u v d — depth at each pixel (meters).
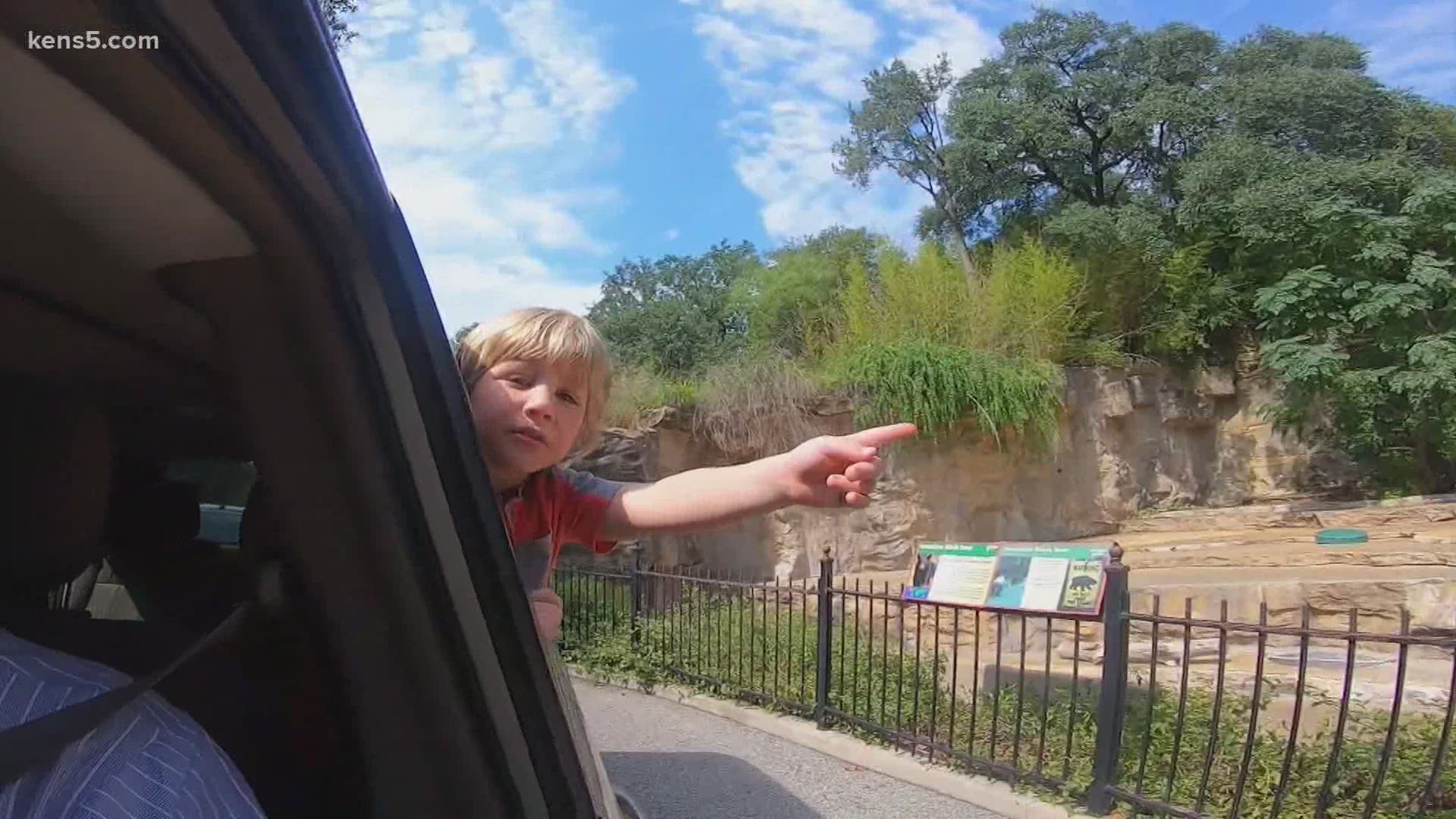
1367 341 15.98
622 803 1.97
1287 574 9.76
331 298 0.76
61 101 0.60
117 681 0.89
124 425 1.00
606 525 1.74
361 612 0.90
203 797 0.85
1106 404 16.44
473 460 0.88
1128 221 18.12
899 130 23.55
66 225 0.76
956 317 15.09
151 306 0.84
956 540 14.16
